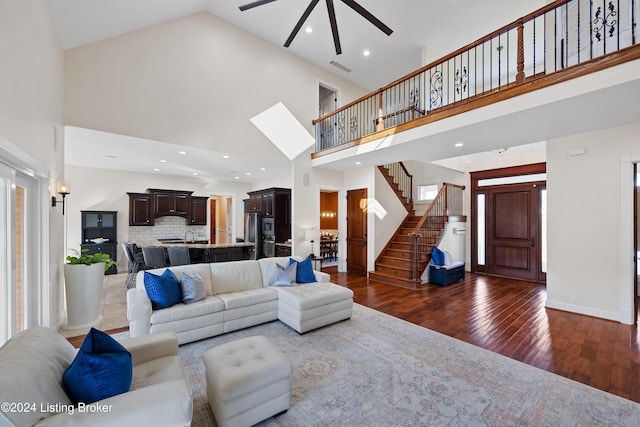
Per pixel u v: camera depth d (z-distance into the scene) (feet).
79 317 11.02
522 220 20.45
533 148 18.70
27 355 3.98
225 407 5.42
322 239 29.35
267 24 17.48
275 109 19.21
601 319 12.03
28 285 8.84
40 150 8.67
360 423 6.00
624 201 11.59
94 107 12.64
